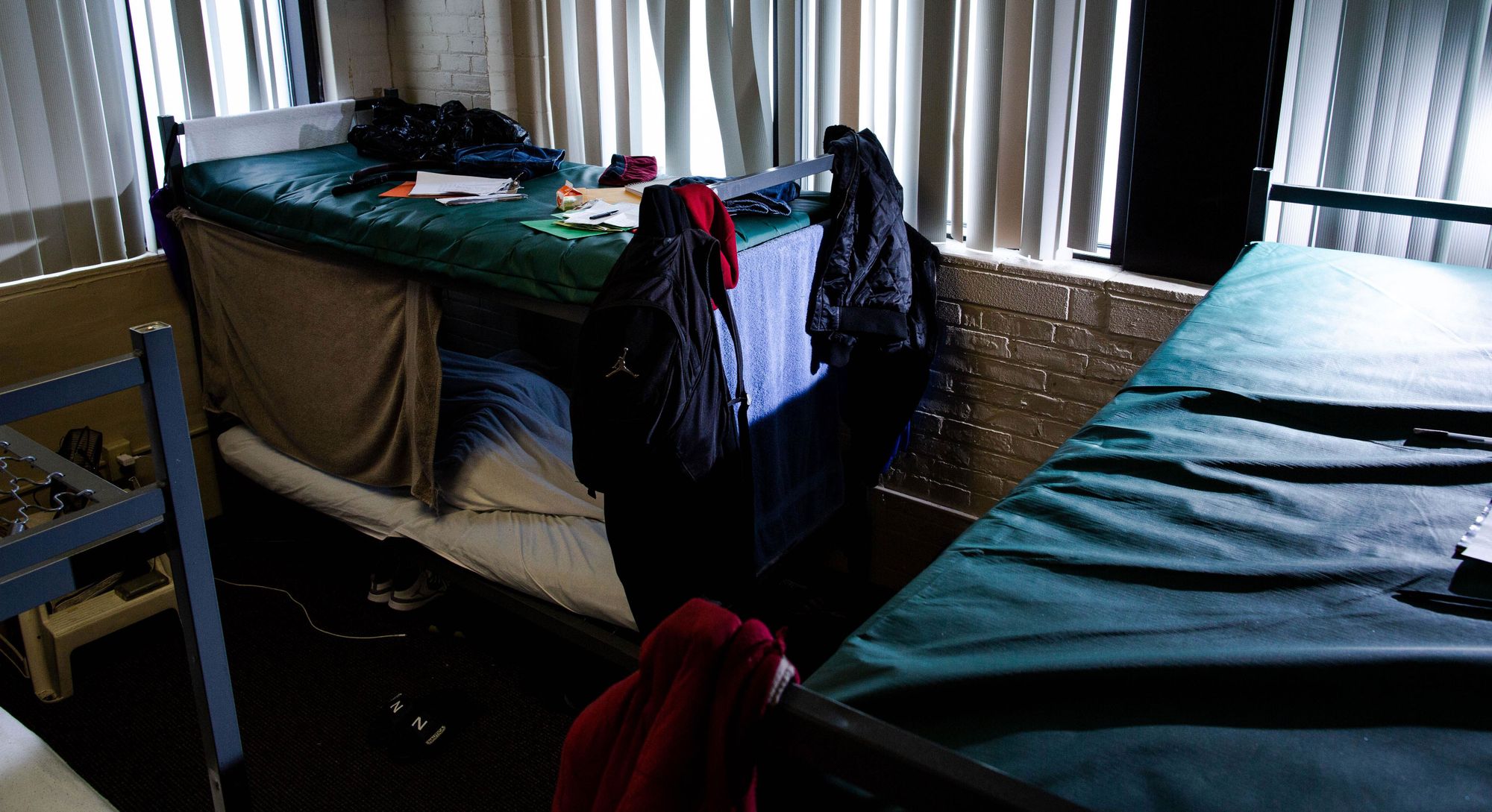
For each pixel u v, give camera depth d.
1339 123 2.36
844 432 3.23
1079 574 1.13
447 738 2.64
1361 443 1.40
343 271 2.83
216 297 3.26
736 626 0.80
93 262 3.41
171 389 1.48
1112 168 2.74
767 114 3.09
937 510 3.11
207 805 2.46
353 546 3.47
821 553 2.94
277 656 2.97
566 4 3.42
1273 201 2.29
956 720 0.91
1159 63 2.47
